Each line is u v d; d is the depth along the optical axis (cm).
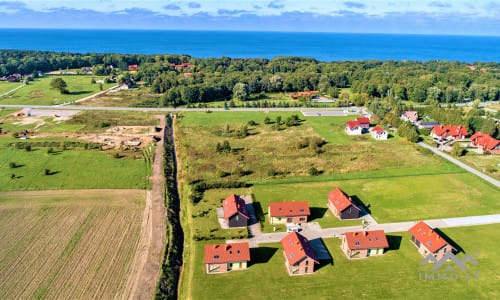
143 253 5850
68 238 6209
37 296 4894
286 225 6681
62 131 11938
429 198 7700
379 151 10494
